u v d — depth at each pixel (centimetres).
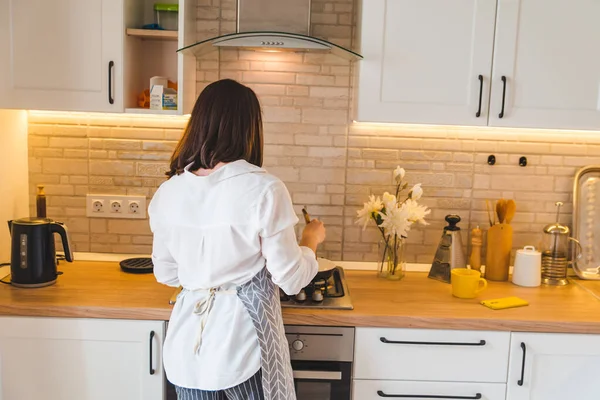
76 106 219
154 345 199
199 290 175
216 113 168
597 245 249
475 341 198
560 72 217
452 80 217
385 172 252
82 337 199
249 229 163
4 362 200
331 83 247
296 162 251
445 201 254
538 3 213
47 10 215
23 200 248
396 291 223
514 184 253
